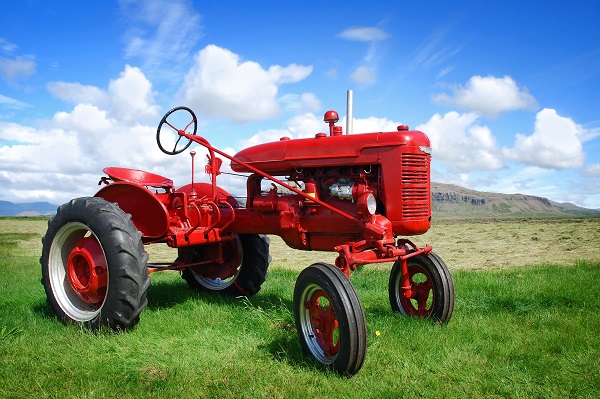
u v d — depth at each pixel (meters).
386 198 4.07
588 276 6.45
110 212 4.18
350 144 4.26
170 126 4.88
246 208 5.07
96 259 4.27
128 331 4.08
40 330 4.11
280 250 14.57
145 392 2.88
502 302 5.11
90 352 3.51
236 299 5.58
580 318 4.39
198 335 3.97
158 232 4.69
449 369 3.26
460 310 4.87
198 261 5.84
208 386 2.97
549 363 3.32
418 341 3.75
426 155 4.18
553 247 12.95
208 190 5.77
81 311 4.41
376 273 7.60
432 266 4.38
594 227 21.09
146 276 4.14
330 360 3.34
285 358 3.47
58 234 4.47
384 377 3.14
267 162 4.75
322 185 4.46
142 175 5.35
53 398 2.78
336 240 4.43
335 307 3.23
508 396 2.88
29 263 10.32
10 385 2.93
